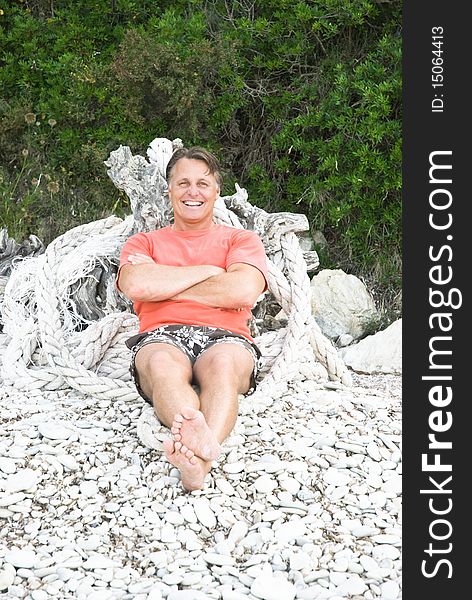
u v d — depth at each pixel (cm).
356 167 820
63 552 343
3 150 929
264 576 329
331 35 863
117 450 406
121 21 955
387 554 346
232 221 529
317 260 573
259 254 457
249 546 349
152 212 527
